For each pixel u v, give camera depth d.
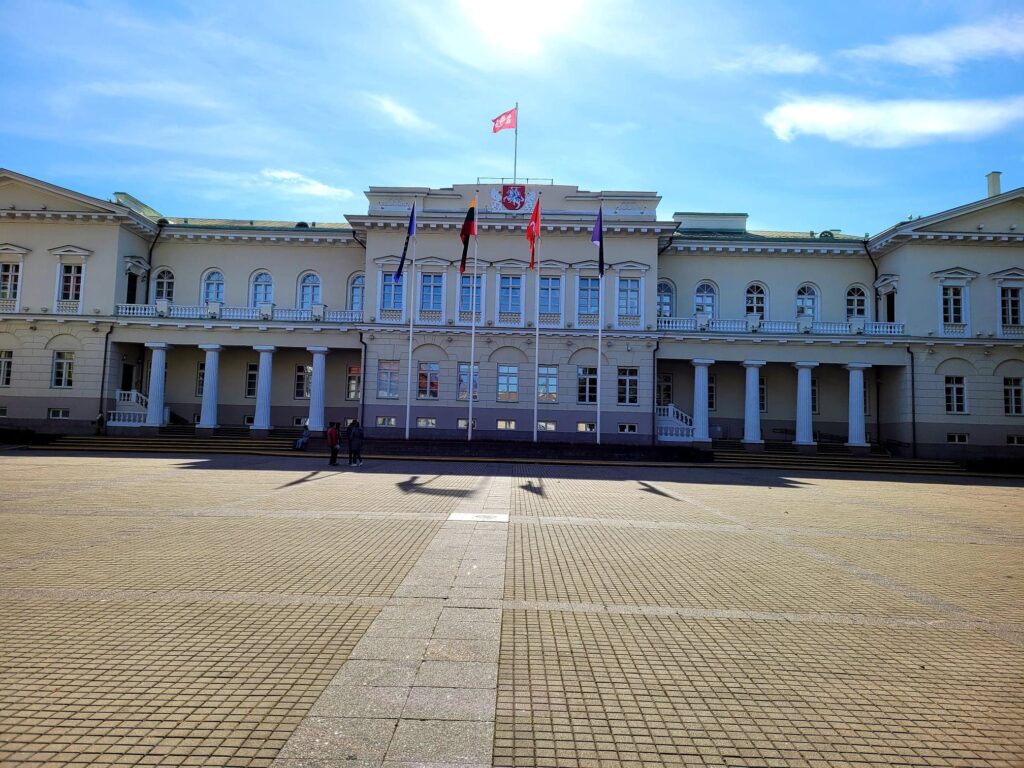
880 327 41.16
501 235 41.81
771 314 44.91
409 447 34.62
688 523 15.68
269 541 12.16
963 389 40.59
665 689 6.18
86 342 41.41
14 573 9.62
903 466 36.44
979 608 9.15
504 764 4.74
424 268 41.66
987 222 41.22
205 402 41.19
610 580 10.07
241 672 6.25
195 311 41.91
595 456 34.72
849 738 5.33
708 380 44.34
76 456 31.39
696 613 8.56
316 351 41.47
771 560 11.87
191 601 8.46
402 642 7.14
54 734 5.04
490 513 16.06
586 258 41.59
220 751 4.81
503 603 8.70
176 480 21.80
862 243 44.41
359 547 11.80
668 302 45.22
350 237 44.66
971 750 5.18
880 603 9.29
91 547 11.38
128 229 43.38
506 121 40.12
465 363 41.06
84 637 7.11
